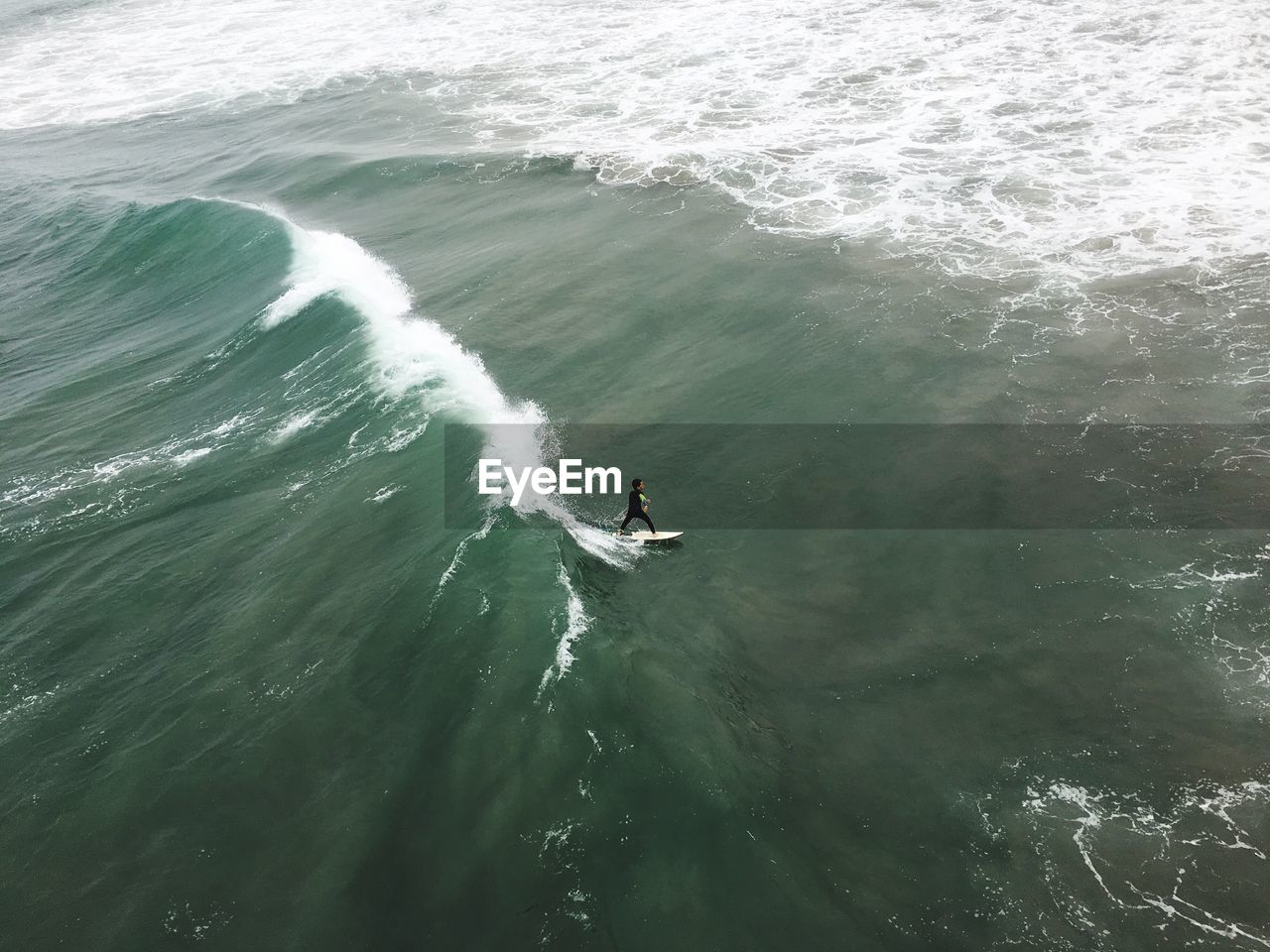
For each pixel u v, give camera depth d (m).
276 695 11.64
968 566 13.02
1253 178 22.36
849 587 12.91
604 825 9.30
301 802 10.09
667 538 14.02
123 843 9.94
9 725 11.88
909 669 11.52
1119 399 15.93
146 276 27.53
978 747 10.43
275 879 9.30
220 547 14.84
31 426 19.72
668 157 28.11
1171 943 8.39
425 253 24.52
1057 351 17.36
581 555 13.56
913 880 8.96
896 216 23.06
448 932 8.53
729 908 8.55
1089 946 8.38
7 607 14.20
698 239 23.28
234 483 16.55
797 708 11.02
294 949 8.61
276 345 21.05
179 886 9.37
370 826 9.67
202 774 10.64
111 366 22.17
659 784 9.70
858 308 19.53
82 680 12.52
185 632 13.16
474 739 10.36
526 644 11.47
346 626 12.54
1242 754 10.10
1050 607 12.23
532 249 23.80
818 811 9.64
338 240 25.72
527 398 17.88
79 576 14.70
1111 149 24.78
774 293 20.52
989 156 25.45
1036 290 19.31
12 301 27.16
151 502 16.41
